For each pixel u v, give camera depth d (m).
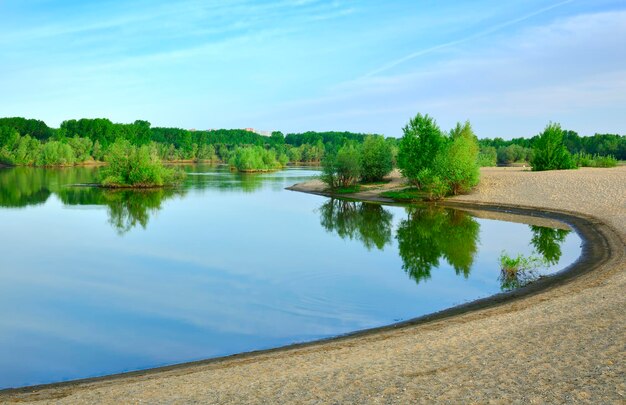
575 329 13.64
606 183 56.47
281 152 183.38
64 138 163.00
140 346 17.92
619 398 9.04
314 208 58.72
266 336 18.47
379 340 15.87
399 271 28.20
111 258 32.50
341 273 27.92
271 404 10.23
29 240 38.94
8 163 153.38
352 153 77.44
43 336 19.12
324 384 11.19
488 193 60.31
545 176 64.94
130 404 11.01
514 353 12.22
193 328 19.64
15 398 12.84
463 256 31.95
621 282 20.28
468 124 80.31
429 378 10.97
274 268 29.36
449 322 17.50
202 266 30.09
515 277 25.36
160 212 54.88
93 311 22.00
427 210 55.50
